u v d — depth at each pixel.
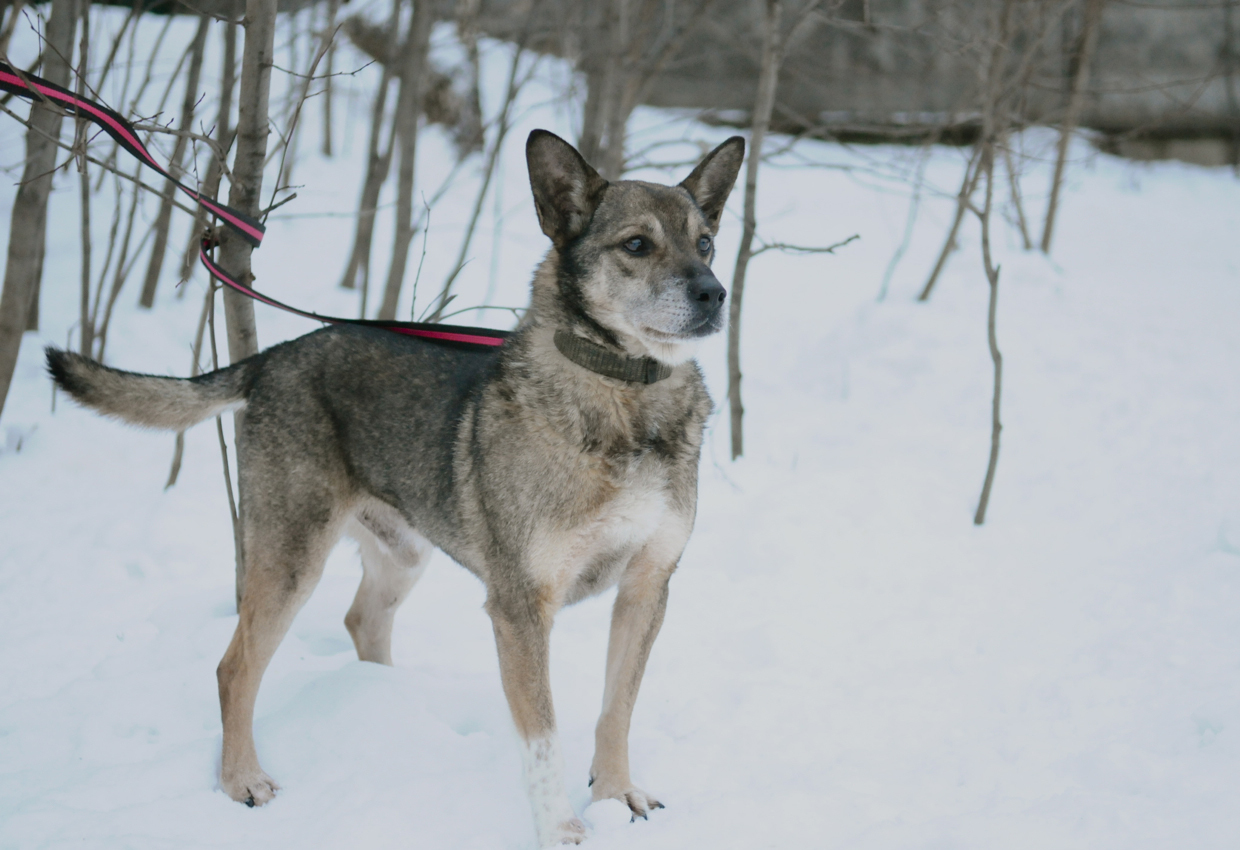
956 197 5.86
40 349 6.30
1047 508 5.19
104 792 2.94
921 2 9.70
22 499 5.02
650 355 3.01
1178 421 5.95
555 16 8.76
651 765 3.17
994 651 3.92
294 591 3.26
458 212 9.64
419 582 4.72
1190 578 4.20
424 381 3.32
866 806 2.85
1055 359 6.77
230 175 3.66
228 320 4.03
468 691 3.61
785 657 3.95
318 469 3.31
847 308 8.12
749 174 5.62
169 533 4.73
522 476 2.93
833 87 11.88
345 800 2.93
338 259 8.54
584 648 4.07
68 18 4.77
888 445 6.04
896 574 4.62
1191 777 2.85
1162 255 9.15
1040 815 2.72
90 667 3.75
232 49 5.80
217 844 2.74
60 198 8.17
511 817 2.88
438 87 10.83
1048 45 10.13
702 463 5.88
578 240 3.10
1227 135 12.05
